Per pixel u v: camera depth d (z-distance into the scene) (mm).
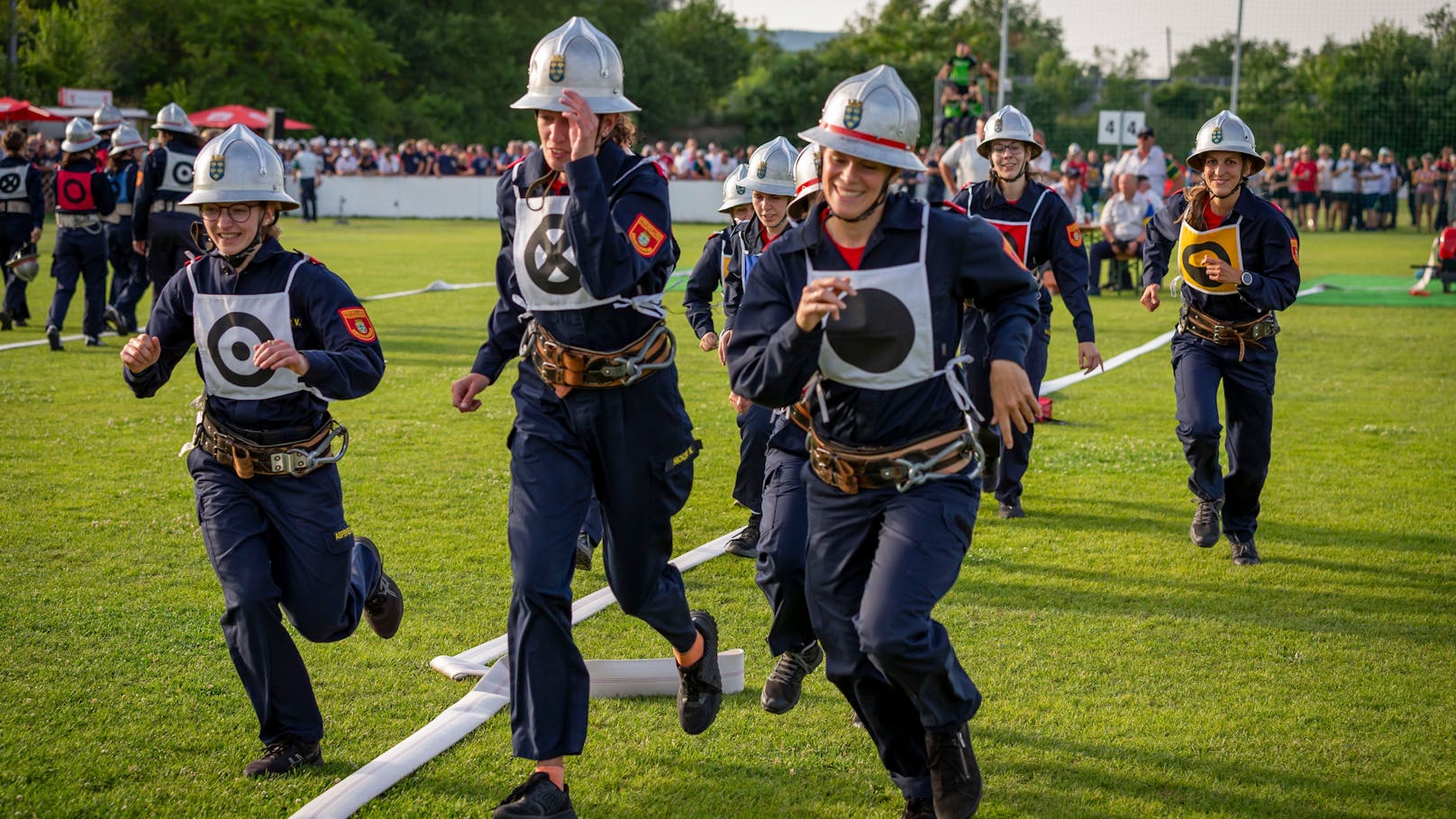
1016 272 3584
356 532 6871
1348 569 6465
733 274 6438
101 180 12727
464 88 66625
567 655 3916
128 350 4160
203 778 4152
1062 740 4488
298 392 4176
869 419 3625
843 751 4434
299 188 35438
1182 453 8969
